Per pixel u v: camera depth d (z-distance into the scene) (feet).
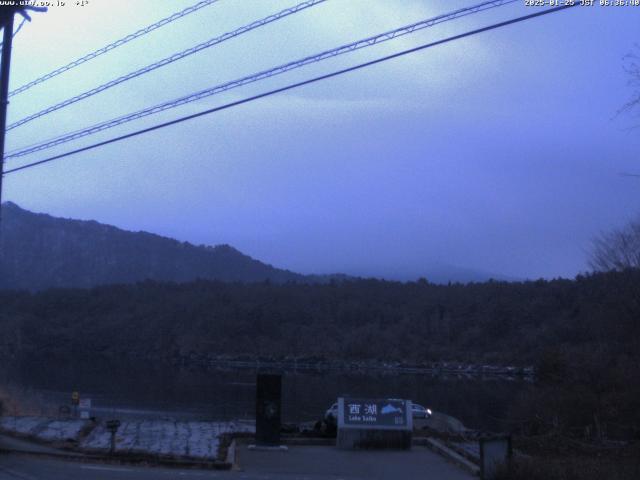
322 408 199.62
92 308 542.16
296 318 483.92
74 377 308.19
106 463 50.01
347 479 48.55
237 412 183.01
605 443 72.69
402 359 401.70
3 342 451.53
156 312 516.73
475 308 421.18
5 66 59.31
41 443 55.36
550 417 95.35
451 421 140.56
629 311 121.29
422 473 52.26
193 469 50.14
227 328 479.41
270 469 51.83
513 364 332.60
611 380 104.17
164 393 248.52
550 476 47.47
